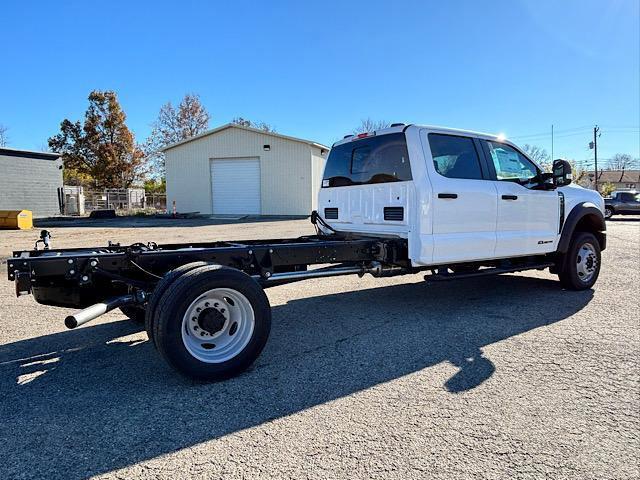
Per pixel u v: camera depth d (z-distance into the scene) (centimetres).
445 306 570
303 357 393
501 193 545
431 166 494
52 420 284
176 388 332
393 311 547
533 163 608
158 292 339
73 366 375
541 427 273
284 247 434
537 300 596
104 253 377
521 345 419
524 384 334
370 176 547
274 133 2655
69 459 242
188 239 1316
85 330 476
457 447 252
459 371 359
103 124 4747
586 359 382
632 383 335
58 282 369
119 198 3991
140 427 275
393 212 513
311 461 239
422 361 382
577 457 242
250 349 357
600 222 663
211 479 224
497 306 566
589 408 296
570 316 516
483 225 530
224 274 345
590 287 666
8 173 2675
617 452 246
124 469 233
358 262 497
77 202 3369
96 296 384
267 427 275
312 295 639
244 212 2788
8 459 241
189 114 5300
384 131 524
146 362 384
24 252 390
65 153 4809
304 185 2662
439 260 495
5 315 533
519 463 237
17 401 310
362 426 276
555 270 646
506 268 569
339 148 605
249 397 316
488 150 552
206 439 262
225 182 2805
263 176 2731
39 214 2862
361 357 392
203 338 350
